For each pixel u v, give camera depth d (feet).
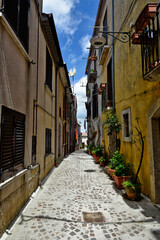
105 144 34.37
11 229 9.86
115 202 14.02
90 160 41.57
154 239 9.00
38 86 19.27
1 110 9.59
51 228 10.05
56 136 33.30
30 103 15.67
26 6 14.64
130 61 18.67
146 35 12.82
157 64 10.93
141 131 15.94
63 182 20.56
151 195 13.99
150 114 13.97
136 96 16.99
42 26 21.43
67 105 60.13
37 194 16.19
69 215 11.73
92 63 57.52
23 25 13.85
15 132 11.94
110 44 28.48
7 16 10.28
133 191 14.15
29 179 14.99
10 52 11.00
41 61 20.97
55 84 33.40
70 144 73.20
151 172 13.92
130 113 18.72
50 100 28.14
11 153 11.19
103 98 31.94
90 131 66.23
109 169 21.93
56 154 33.37
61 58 32.71
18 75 12.60
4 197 9.46
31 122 16.12
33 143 16.69
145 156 15.12
